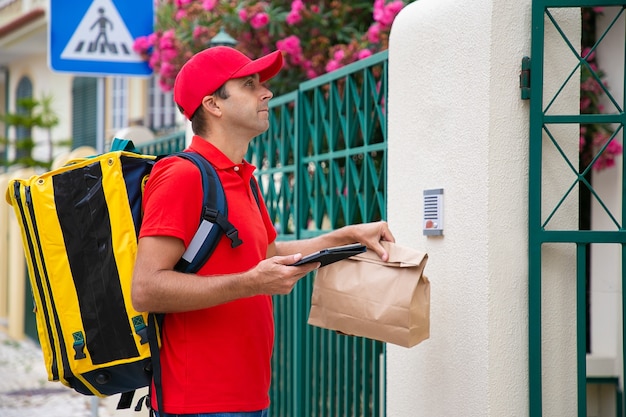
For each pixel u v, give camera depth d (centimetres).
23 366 1128
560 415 384
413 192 441
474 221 386
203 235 334
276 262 317
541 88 374
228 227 336
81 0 696
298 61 713
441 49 416
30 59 2386
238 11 734
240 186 354
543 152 383
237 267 342
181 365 337
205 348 337
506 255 378
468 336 389
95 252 346
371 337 379
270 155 679
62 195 349
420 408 433
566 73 385
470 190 389
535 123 374
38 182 352
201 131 357
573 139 386
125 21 708
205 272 338
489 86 377
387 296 373
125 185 350
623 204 374
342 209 602
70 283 346
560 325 384
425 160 430
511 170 379
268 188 686
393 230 461
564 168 385
